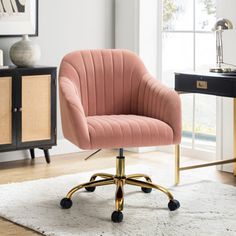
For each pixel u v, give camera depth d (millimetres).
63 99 3932
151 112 4227
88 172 4973
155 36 5855
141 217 3867
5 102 5027
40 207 4070
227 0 5000
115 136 3852
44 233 3617
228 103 5070
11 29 5367
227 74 4469
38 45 5371
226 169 5102
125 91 4402
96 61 4352
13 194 4344
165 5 5762
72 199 4234
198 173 5043
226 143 5117
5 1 5309
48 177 4887
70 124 3855
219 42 4703
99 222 3783
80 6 5801
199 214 3928
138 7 5758
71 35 5777
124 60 4418
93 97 4324
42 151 5648
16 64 5184
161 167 5215
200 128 5574
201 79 4496
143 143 3928
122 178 4098
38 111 5203
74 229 3662
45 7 5594
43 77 5195
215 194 4355
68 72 4230
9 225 3781
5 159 5430
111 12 6000
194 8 5523
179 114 4039
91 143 3812
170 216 3887
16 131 5109
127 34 5895
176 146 4617
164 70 5836
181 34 5652
